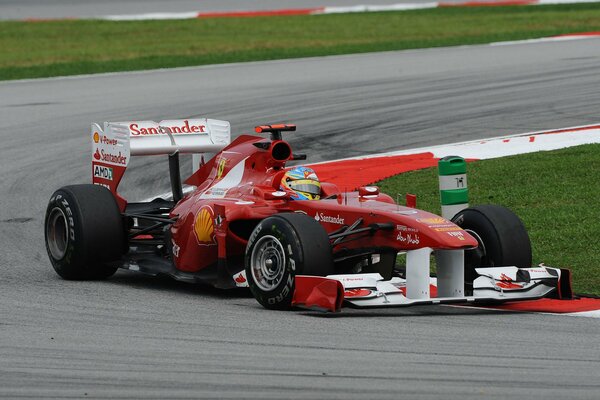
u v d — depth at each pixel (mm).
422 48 108500
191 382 22750
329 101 75312
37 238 44250
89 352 25562
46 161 59156
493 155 55062
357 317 29453
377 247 30953
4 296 33438
